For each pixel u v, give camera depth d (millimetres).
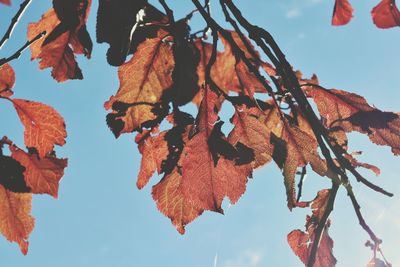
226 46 618
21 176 487
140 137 551
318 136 511
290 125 520
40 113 497
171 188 514
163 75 562
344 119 554
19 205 487
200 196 477
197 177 479
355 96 553
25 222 488
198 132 486
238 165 483
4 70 496
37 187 490
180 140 527
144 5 531
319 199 550
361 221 506
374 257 505
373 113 548
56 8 555
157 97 560
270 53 521
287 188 504
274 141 503
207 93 500
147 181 551
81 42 561
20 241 488
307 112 515
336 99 559
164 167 521
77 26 558
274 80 539
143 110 555
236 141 501
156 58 561
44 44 558
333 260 551
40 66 559
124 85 558
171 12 548
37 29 564
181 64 555
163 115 553
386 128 546
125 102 555
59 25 559
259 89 592
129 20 528
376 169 549
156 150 535
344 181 507
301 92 516
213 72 613
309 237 554
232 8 529
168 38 561
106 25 528
